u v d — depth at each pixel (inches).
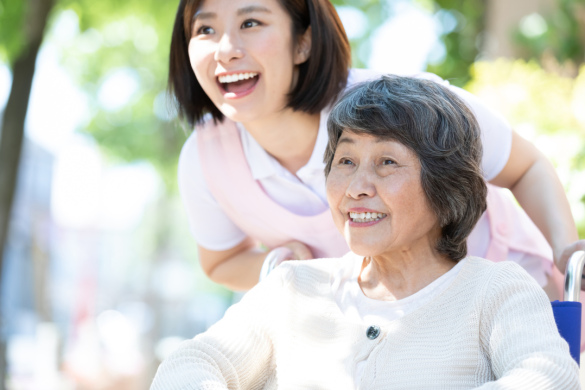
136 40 568.4
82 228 1005.8
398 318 77.8
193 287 1309.1
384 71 113.9
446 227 80.8
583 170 182.1
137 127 649.0
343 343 79.0
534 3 297.7
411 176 77.7
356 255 85.7
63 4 347.9
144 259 1328.7
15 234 858.1
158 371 79.3
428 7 377.4
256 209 117.6
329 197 81.4
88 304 904.9
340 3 420.8
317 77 109.3
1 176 274.4
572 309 81.5
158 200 778.2
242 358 82.1
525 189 111.7
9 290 853.8
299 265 87.3
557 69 274.2
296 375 79.4
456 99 81.4
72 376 550.9
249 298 86.2
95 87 629.6
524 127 201.6
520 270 78.5
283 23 106.8
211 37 107.2
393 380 75.1
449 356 74.7
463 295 77.6
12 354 633.6
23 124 276.7
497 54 301.7
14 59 273.0
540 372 68.6
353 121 78.6
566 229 106.2
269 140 112.7
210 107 116.7
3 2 259.4
